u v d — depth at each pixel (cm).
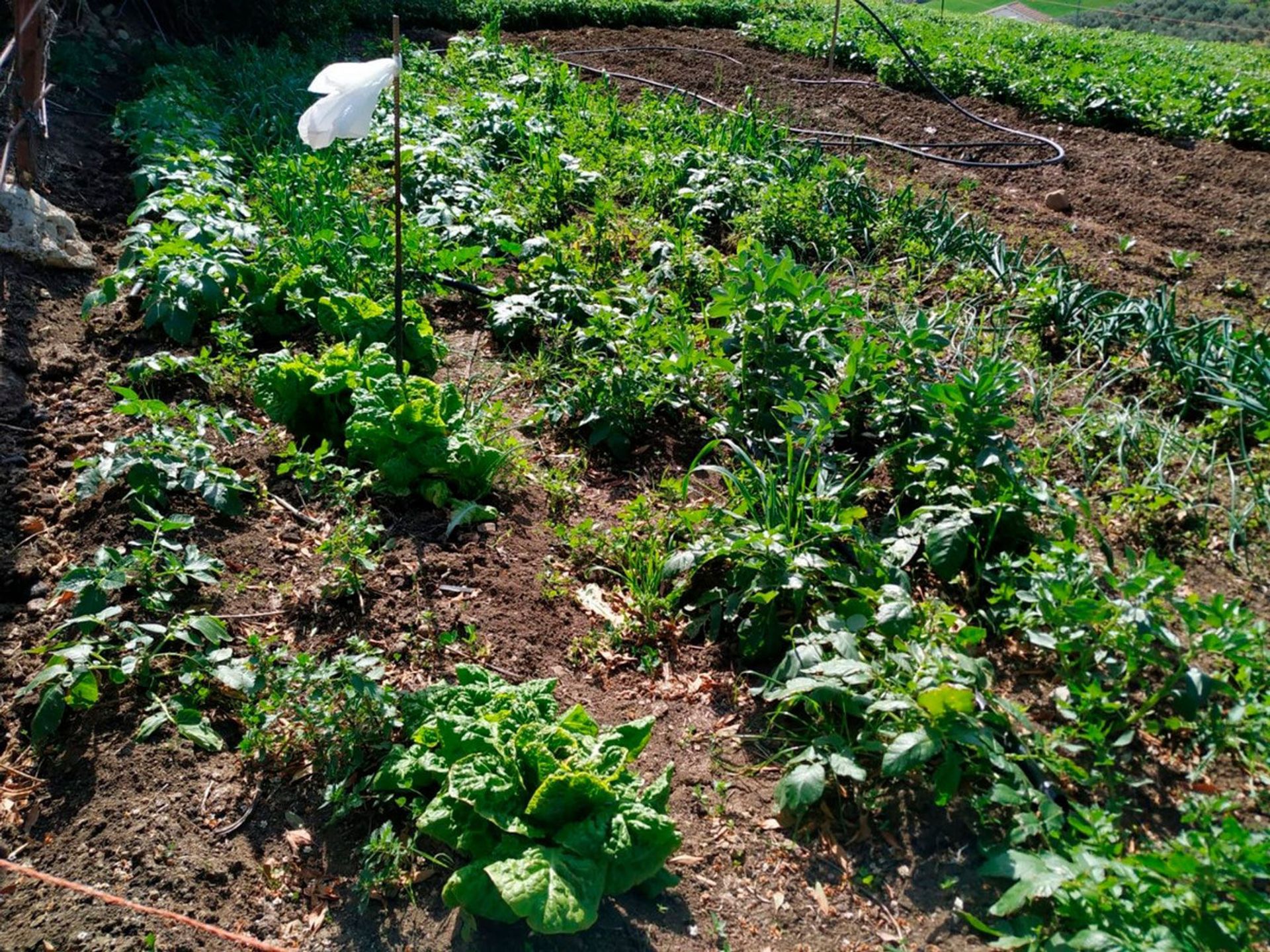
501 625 394
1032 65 1378
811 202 763
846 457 480
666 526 443
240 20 1145
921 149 1067
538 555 436
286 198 661
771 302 511
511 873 271
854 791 337
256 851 307
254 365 512
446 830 294
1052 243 794
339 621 386
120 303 571
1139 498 462
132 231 614
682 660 394
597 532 454
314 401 481
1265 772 337
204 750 334
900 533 424
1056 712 365
